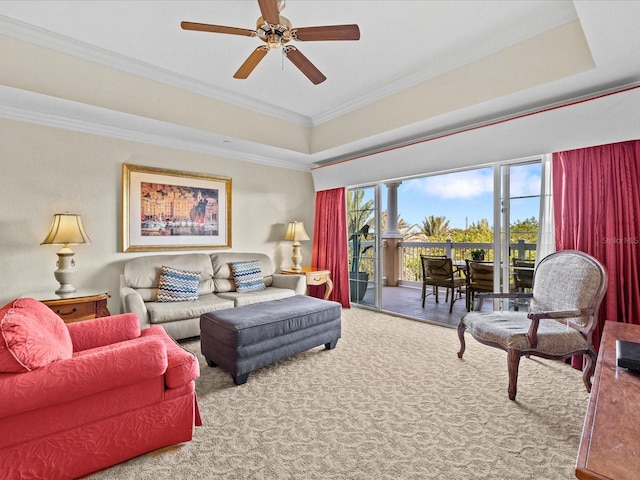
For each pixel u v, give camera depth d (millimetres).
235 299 3578
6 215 2902
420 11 2271
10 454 1275
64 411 1375
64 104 2791
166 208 3848
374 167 4352
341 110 4031
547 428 1817
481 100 2756
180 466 1524
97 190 3375
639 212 2443
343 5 2223
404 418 1923
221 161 4367
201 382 2404
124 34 2541
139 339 1933
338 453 1614
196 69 3113
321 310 2953
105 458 1472
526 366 2688
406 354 2975
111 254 3467
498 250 3443
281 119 4223
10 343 1264
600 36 1849
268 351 2527
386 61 2943
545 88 2486
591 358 2199
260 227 4824
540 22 2365
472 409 2018
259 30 1895
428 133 3609
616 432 888
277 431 1798
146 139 3668
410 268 7160
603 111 2447
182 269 3695
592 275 2240
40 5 2193
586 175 2672
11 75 2469
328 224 5234
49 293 2936
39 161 3051
